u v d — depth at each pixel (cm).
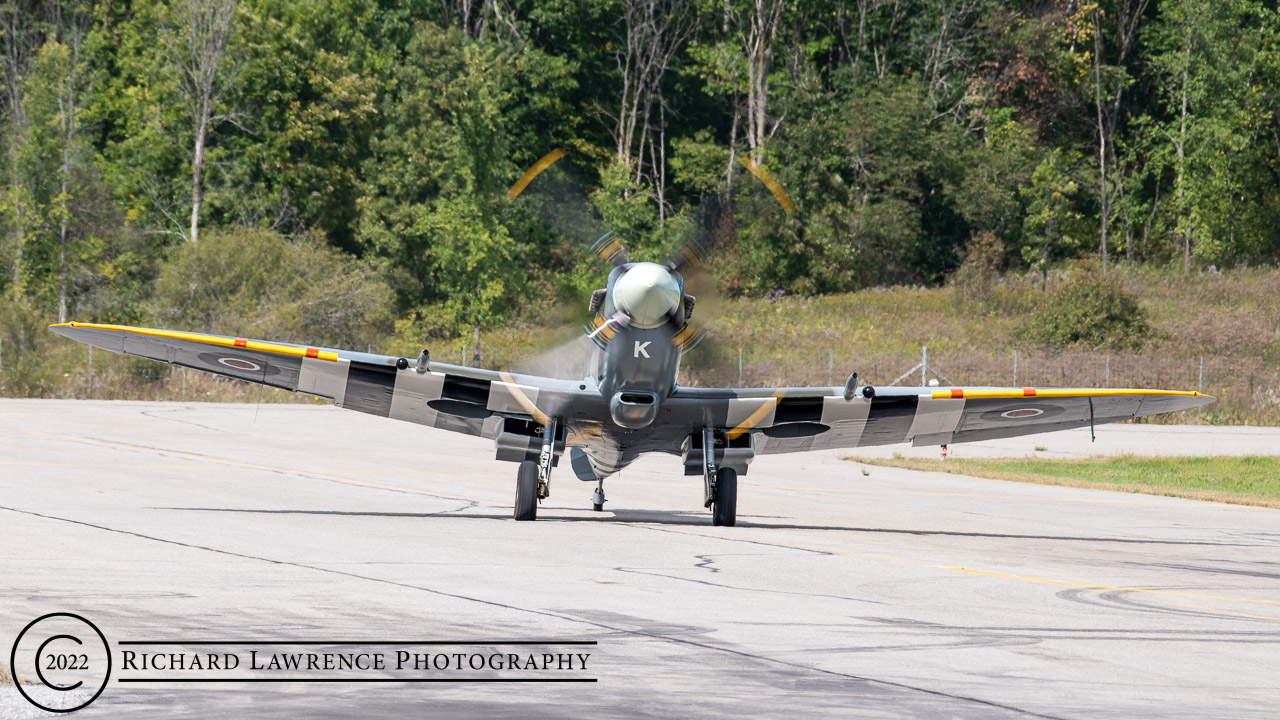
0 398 13725
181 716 1966
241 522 4759
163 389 14600
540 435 5228
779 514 6025
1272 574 4225
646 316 4553
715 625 2848
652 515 5772
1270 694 2322
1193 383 16125
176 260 18412
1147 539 5362
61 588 3064
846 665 2462
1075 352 18088
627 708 2069
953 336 19362
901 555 4384
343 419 12138
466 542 4322
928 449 11338
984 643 2739
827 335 19238
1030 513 6494
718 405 4969
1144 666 2544
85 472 6681
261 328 16812
